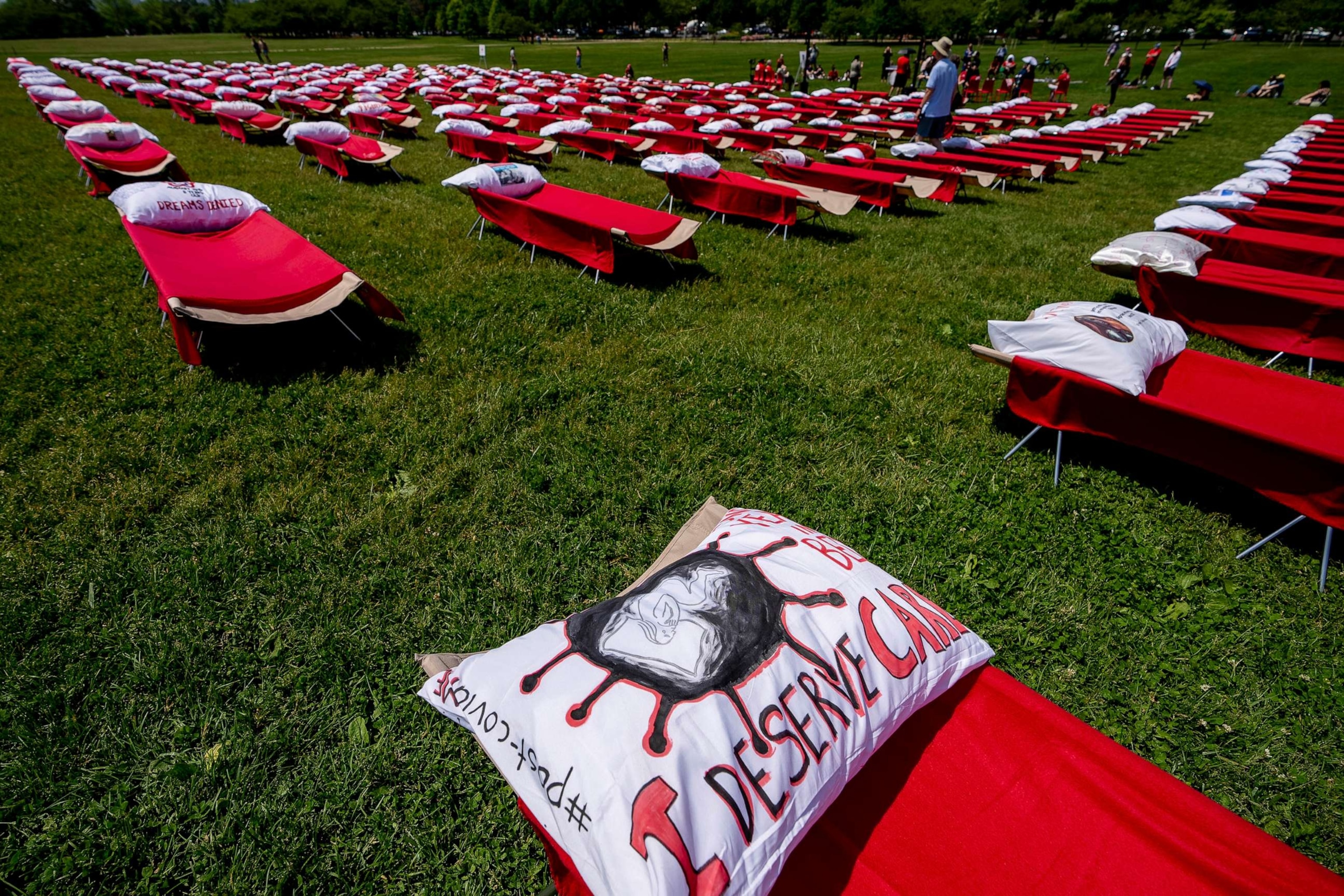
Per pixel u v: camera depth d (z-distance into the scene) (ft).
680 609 6.27
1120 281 23.73
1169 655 9.75
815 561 7.11
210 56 152.05
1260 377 13.35
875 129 54.80
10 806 7.42
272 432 13.73
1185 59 122.42
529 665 6.07
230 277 16.79
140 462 12.76
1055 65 110.42
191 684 8.70
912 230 29.94
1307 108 73.46
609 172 40.47
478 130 41.45
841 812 6.28
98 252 24.12
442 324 18.57
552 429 14.29
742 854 5.05
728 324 19.40
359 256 23.45
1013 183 40.91
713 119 53.98
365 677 8.89
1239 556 11.45
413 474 12.84
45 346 16.98
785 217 27.55
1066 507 12.65
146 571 10.32
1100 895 5.73
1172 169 45.32
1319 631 10.18
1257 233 22.34
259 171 36.96
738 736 5.41
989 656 7.33
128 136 31.99
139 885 6.93
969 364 17.65
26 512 11.50
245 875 6.97
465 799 7.67
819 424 14.80
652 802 4.96
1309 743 8.57
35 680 8.70
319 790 7.66
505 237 26.40
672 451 13.71
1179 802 6.14
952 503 12.68
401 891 6.90
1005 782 6.47
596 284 21.85
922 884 5.80
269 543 11.05
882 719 6.22
